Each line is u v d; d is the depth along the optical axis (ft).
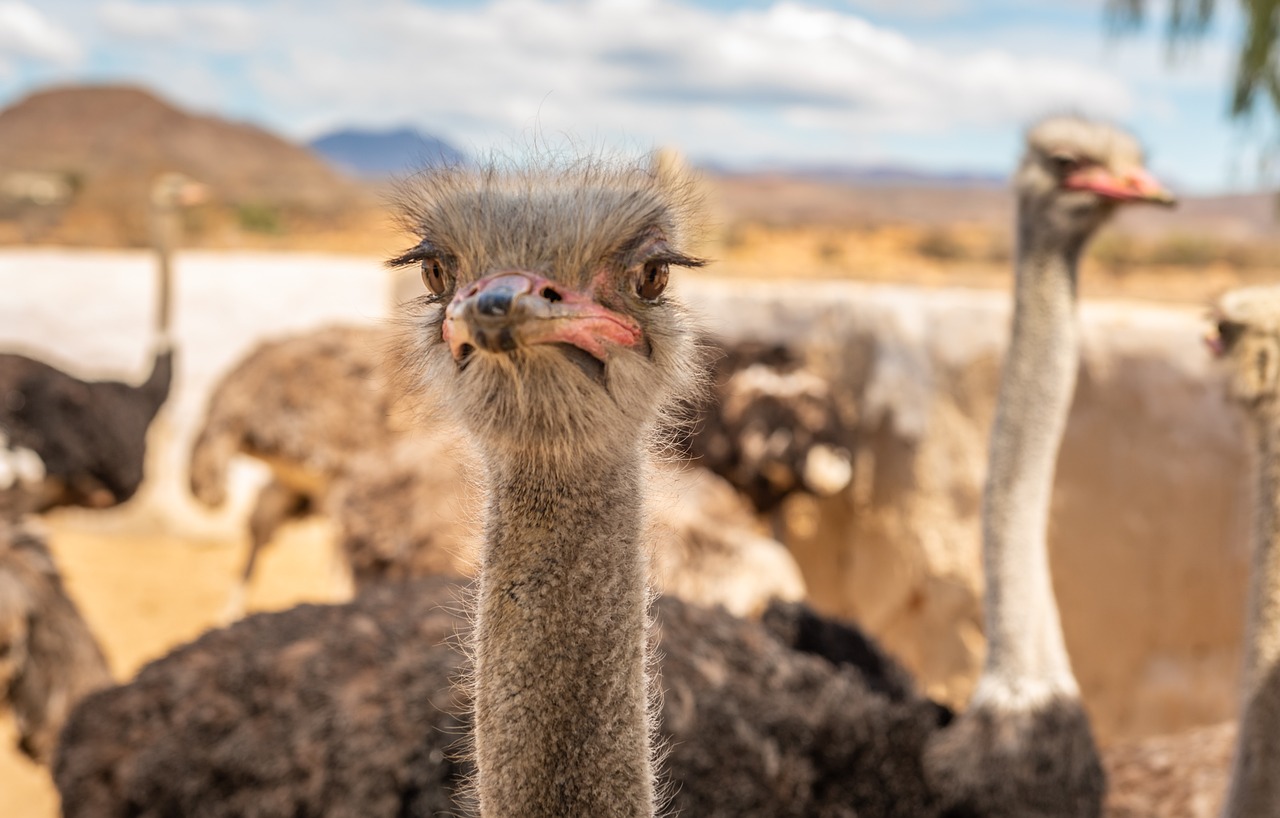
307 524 37.63
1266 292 10.25
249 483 36.11
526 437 6.03
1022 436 12.54
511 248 5.99
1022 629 12.09
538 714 6.24
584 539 6.27
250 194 151.64
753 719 11.75
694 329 7.35
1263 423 10.00
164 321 30.22
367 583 19.49
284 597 31.32
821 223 221.25
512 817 6.24
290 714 11.98
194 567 33.37
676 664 12.27
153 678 12.90
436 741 11.35
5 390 24.21
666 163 7.52
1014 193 13.44
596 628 6.28
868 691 12.72
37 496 24.41
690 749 11.28
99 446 25.03
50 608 16.52
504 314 5.48
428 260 6.34
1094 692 22.06
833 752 11.62
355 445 24.93
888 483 25.50
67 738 12.89
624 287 6.20
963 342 24.43
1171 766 14.56
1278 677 9.72
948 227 220.43
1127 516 21.48
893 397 25.36
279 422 24.90
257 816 11.74
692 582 18.33
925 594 24.76
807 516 27.35
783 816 11.28
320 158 348.79
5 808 19.86
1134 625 21.59
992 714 11.89
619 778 6.27
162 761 12.09
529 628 6.25
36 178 109.40
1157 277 102.42
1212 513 20.71
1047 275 12.95
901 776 11.68
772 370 26.27
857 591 26.27
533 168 6.70
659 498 6.92
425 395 7.04
